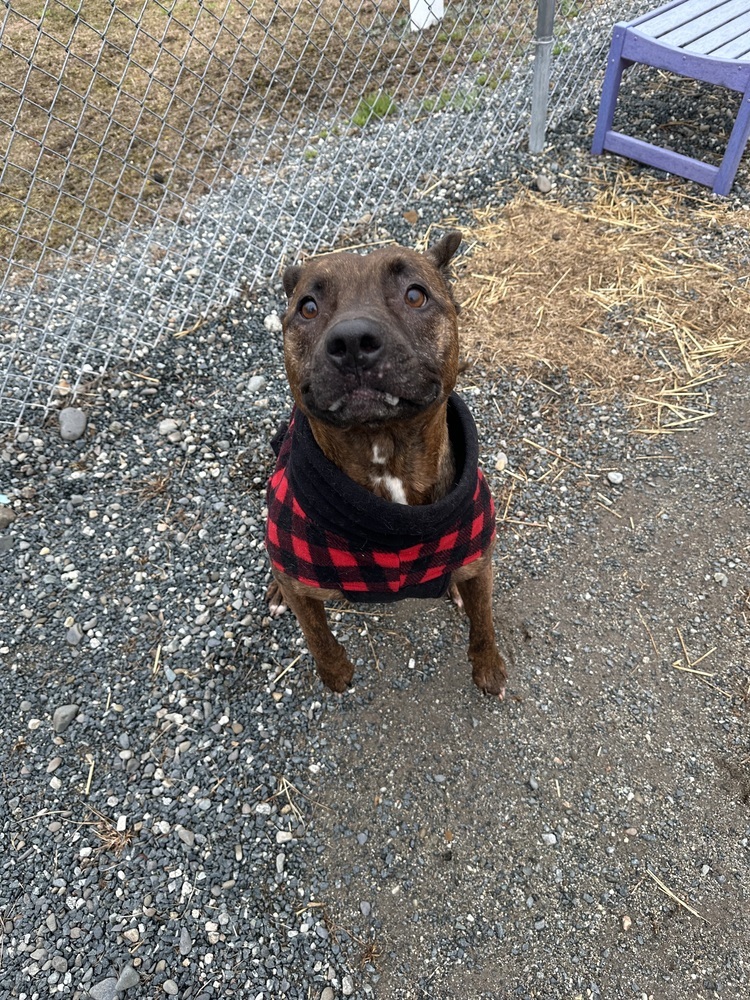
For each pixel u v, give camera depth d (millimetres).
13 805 995
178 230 1830
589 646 1115
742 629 1117
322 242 1782
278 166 1966
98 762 1030
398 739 1040
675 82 2166
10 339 1580
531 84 1941
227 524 1294
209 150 2094
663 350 1511
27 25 2566
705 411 1404
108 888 920
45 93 2285
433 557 857
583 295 1624
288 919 895
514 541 1245
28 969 865
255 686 1100
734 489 1282
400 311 762
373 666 1115
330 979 852
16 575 1233
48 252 1783
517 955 861
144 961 865
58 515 1311
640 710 1045
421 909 898
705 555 1205
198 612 1183
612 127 2035
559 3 2549
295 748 1039
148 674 1114
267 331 1610
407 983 848
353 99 2260
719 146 1927
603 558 1216
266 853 947
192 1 2678
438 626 1158
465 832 955
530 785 987
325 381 698
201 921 892
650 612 1147
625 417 1411
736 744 1004
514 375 1487
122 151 2084
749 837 927
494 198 1889
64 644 1150
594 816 957
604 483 1318
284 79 2348
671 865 913
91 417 1451
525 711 1056
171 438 1419
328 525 816
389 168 1982
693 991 827
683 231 1749
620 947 859
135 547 1267
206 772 1018
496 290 1651
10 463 1377
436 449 836
